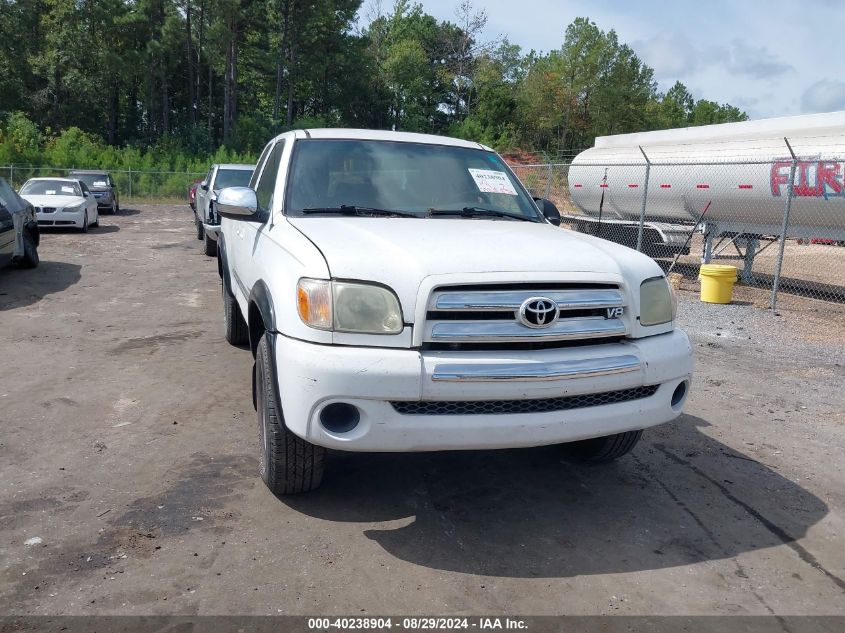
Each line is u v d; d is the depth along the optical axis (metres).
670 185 15.81
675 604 2.97
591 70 75.25
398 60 76.69
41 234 17.67
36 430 4.70
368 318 3.15
